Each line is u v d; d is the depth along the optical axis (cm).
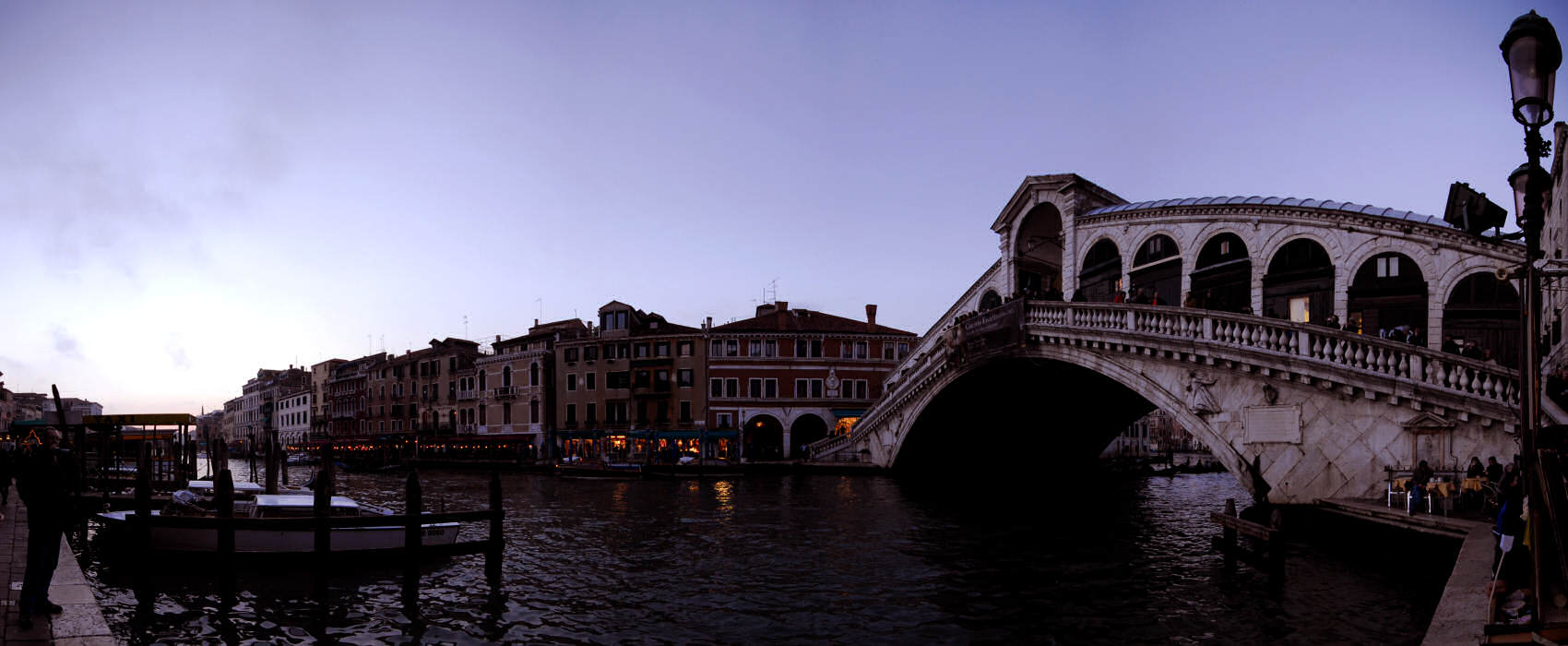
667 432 5597
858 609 1357
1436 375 1670
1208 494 3403
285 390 10769
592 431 6041
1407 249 2116
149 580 1519
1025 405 3544
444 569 1656
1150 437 9212
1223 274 2511
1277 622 1207
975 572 1628
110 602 1372
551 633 1237
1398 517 1474
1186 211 2633
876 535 2111
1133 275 2828
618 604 1400
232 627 1253
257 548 1595
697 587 1518
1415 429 1703
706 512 2644
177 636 1209
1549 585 795
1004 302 3166
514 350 6706
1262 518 1805
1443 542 1353
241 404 12988
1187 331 2148
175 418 2964
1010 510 2675
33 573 779
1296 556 1653
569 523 2373
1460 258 2027
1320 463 1859
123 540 1658
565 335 6425
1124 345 2331
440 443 6919
